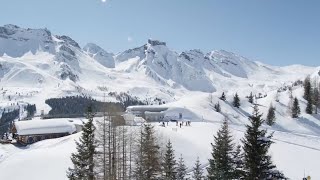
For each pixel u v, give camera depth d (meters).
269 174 32.50
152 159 61.56
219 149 54.53
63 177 71.62
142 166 61.56
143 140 69.69
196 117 169.25
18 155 89.31
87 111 57.44
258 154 32.41
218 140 58.31
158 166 63.81
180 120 155.25
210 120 161.62
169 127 120.19
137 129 89.62
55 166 77.12
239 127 137.25
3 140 117.75
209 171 51.81
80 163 53.06
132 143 78.19
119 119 68.88
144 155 64.81
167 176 62.44
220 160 51.31
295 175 84.81
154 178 61.03
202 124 133.50
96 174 56.16
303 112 190.12
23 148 108.00
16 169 78.62
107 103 83.06
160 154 71.56
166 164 63.34
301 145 116.06
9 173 77.38
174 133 103.06
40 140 121.06
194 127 124.50
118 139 65.31
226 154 53.19
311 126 175.62
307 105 189.38
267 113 180.38
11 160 85.25
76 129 127.06
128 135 80.88
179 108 177.88
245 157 33.50
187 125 128.50
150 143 64.38
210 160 53.47
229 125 139.62
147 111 171.62
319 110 196.12
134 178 64.38
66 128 124.56
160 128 106.25
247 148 32.91
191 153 90.94
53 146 98.62
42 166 78.19
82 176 52.47
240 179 34.28
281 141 119.56
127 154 74.38
